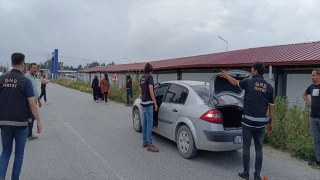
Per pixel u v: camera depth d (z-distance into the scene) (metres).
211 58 16.34
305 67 10.06
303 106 7.82
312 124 5.55
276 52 12.97
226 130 5.22
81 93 25.27
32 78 7.24
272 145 6.98
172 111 6.20
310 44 13.52
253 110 4.46
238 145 5.27
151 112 6.27
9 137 4.04
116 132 8.08
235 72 5.22
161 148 6.49
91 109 13.45
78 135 7.61
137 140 7.16
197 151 6.11
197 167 5.27
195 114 5.48
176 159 5.71
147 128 6.27
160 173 4.91
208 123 5.18
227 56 15.55
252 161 5.83
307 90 5.72
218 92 5.66
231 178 4.77
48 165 5.16
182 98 6.13
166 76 20.14
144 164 5.35
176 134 6.10
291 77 10.65
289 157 6.13
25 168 4.98
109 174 4.79
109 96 18.95
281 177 4.93
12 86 3.96
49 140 7.02
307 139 6.26
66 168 5.02
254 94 4.47
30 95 4.06
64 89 31.41
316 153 5.54
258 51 14.98
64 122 9.59
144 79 6.25
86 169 5.00
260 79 4.56
